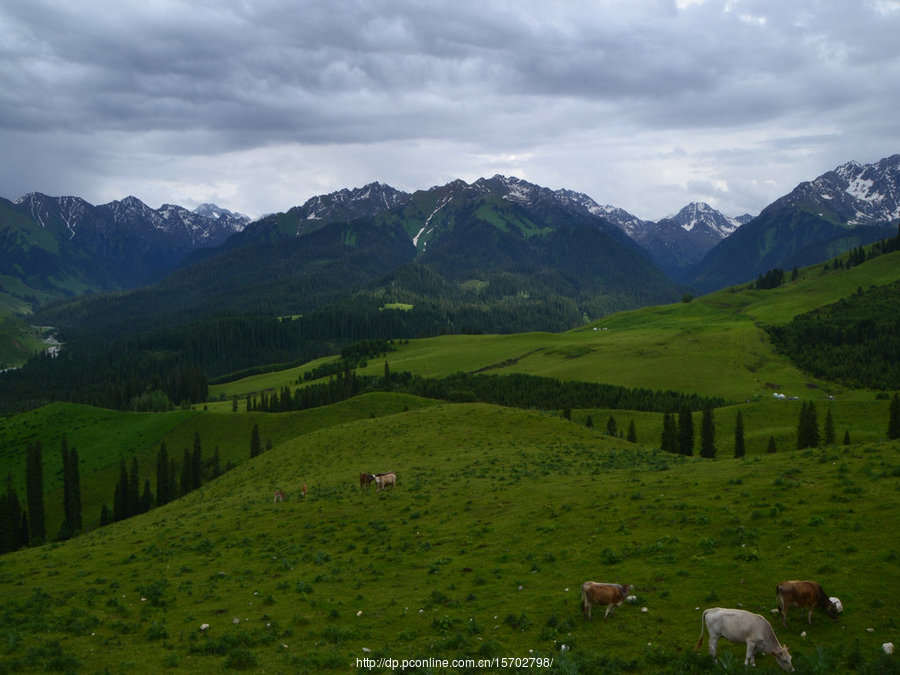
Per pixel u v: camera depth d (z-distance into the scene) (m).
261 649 22.86
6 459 147.50
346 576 30.83
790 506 29.02
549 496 39.81
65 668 22.14
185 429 163.75
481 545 32.56
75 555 44.09
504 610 23.92
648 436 140.88
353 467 66.19
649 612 21.72
